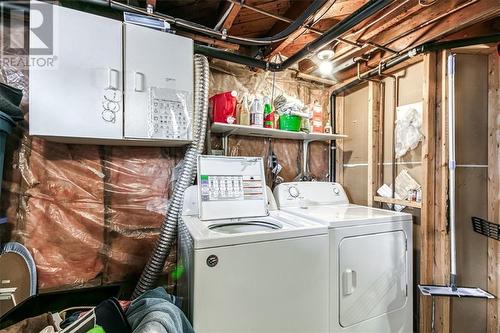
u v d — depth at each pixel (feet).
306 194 7.65
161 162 6.57
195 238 4.07
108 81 4.78
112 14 5.46
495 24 6.13
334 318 5.08
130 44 4.99
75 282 5.55
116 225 6.04
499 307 5.79
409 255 6.13
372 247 5.61
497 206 5.95
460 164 6.17
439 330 6.05
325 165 9.09
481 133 6.23
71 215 5.61
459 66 6.26
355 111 8.66
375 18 5.44
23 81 5.18
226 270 4.16
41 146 5.40
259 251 4.42
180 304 4.64
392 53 6.87
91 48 4.67
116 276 6.01
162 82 5.26
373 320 5.56
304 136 8.09
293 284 4.68
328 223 5.20
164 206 6.55
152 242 6.39
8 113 4.53
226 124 6.50
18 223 5.18
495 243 5.92
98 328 3.43
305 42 6.90
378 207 7.68
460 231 6.09
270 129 7.03
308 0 5.67
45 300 4.84
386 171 7.70
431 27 5.82
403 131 7.11
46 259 5.32
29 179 5.28
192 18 6.78
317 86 9.04
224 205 5.91
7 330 3.68
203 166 5.98
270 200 7.06
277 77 8.37
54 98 4.42
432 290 5.61
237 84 7.79
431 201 6.22
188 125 5.53
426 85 6.26
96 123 4.70
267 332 4.42
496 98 6.09
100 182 5.92
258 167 6.73
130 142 5.51
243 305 4.26
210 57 6.90
